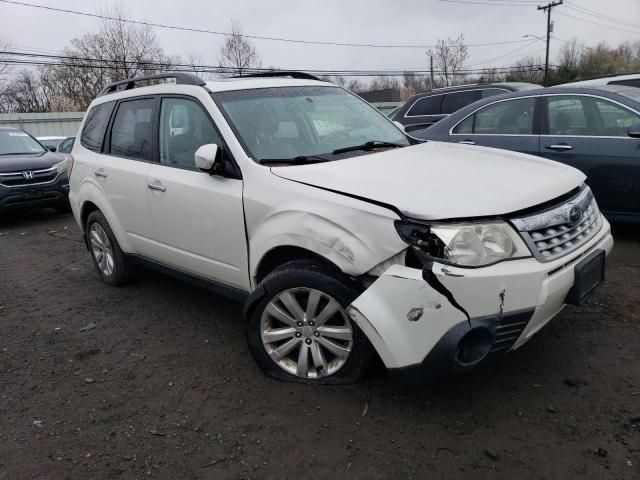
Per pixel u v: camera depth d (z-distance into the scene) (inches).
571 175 126.6
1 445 113.0
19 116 1130.0
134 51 1635.1
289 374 127.6
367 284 108.3
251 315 130.0
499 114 243.4
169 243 160.6
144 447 109.9
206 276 152.0
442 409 114.9
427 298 99.1
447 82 1734.7
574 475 94.6
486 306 98.4
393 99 1578.5
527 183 114.7
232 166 135.9
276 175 126.0
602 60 2236.7
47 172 360.8
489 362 103.7
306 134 149.0
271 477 99.3
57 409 125.6
